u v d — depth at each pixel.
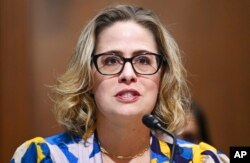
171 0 8.12
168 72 4.46
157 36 4.38
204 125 6.93
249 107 8.35
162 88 4.47
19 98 8.02
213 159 4.48
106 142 4.41
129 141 4.38
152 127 4.04
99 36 4.31
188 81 8.11
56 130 8.00
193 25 8.19
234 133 8.34
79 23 8.00
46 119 8.02
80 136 4.50
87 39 4.35
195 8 8.20
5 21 8.02
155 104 4.45
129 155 4.45
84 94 4.46
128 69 4.11
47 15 8.02
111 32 4.25
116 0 7.96
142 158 4.46
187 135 6.80
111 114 4.14
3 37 8.01
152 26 4.35
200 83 8.22
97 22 4.34
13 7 8.04
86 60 4.31
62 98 4.49
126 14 4.32
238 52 8.29
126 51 4.16
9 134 8.04
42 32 8.02
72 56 4.53
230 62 8.28
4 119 8.04
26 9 8.02
